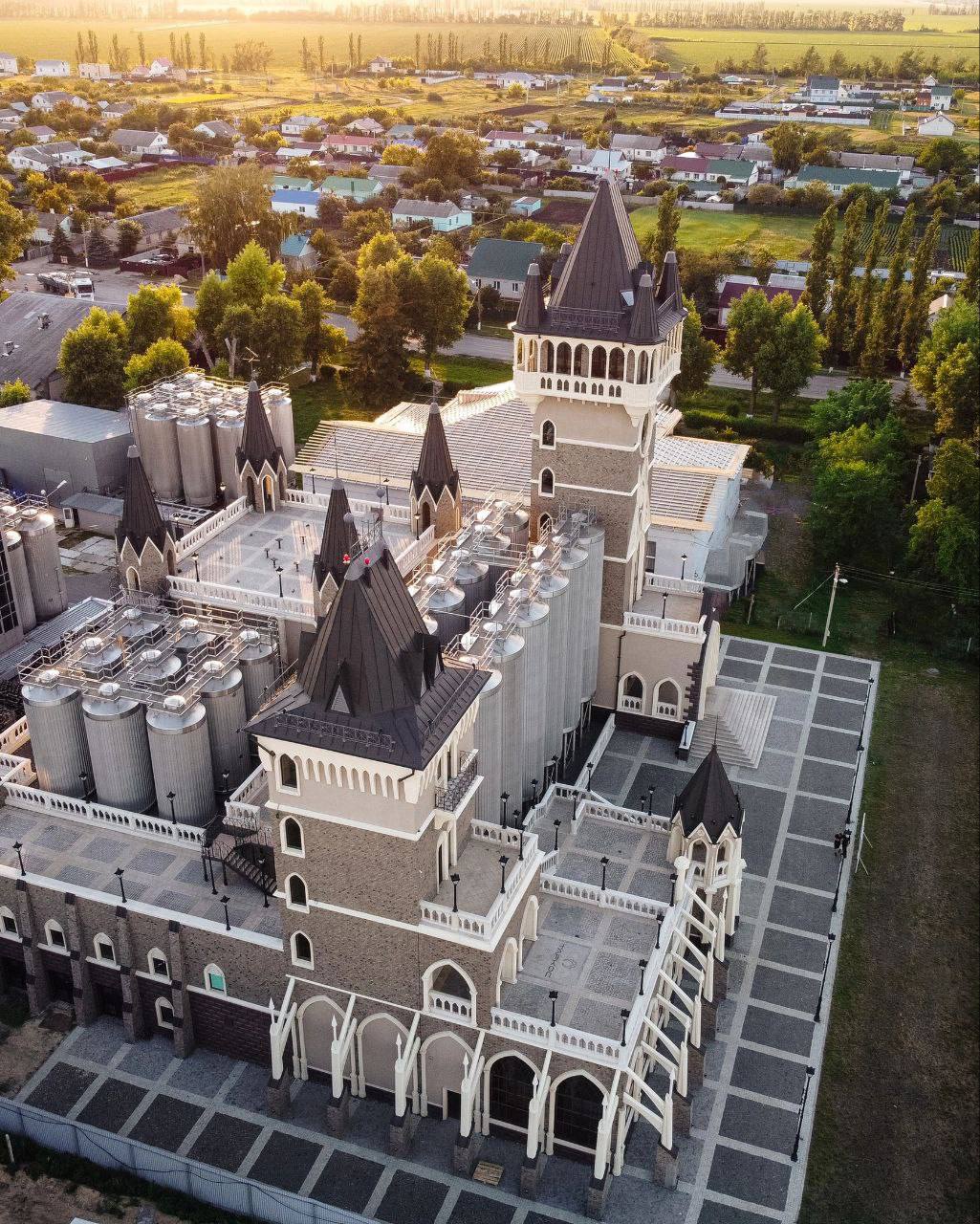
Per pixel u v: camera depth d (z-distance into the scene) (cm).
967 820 7869
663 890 6272
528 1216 5244
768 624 10206
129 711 6588
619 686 8388
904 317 15400
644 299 7050
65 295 19362
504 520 8169
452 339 16275
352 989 5575
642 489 8069
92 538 11656
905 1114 5794
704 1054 5959
